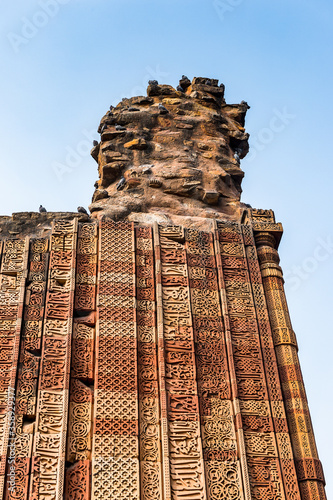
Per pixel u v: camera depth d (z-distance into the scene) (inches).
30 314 642.2
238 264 711.1
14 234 735.1
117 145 855.1
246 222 766.5
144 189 808.3
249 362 638.5
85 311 650.2
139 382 606.2
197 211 796.6
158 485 553.3
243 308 676.1
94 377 602.9
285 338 657.6
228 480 565.0
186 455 569.9
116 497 540.7
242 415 602.5
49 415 578.9
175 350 631.2
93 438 565.9
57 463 554.3
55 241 698.2
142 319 648.4
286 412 615.5
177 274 687.1
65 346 620.7
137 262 690.8
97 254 692.1
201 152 871.7
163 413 585.6
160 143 866.1
